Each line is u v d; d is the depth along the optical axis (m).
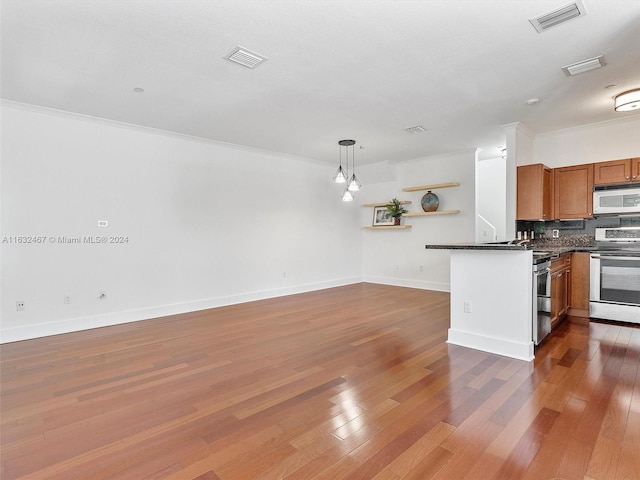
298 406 2.29
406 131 4.88
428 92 3.54
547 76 3.19
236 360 3.11
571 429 1.98
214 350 3.38
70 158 4.09
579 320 4.29
